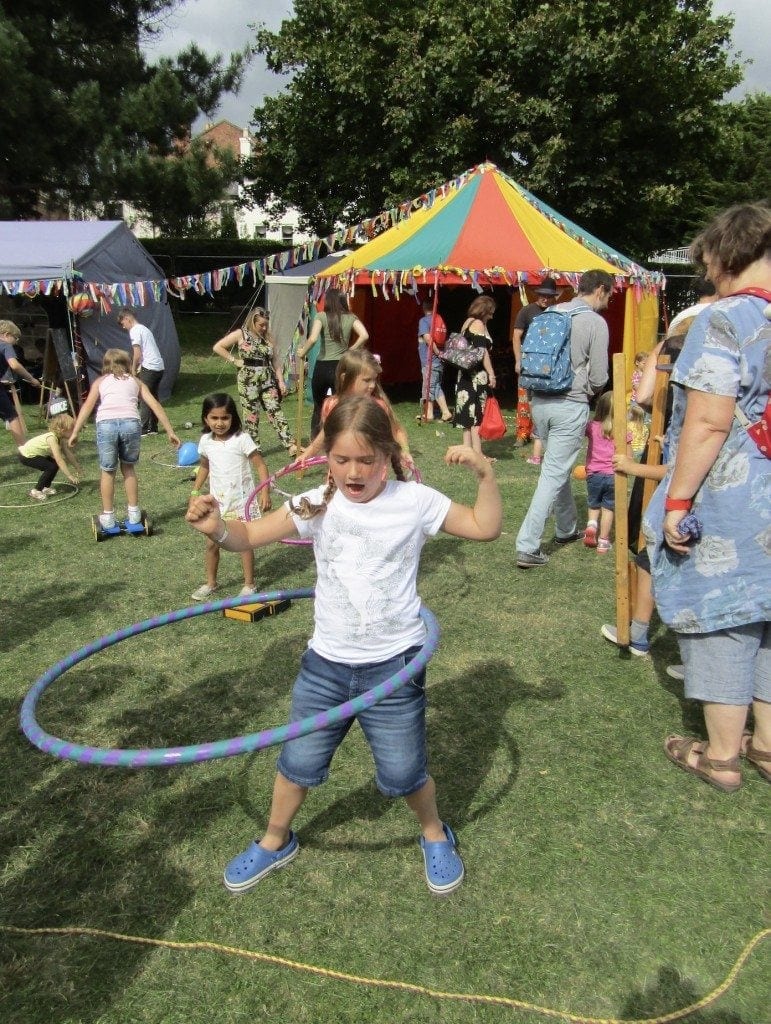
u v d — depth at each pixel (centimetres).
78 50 1922
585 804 313
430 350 1164
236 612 484
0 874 278
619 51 1733
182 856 287
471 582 545
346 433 224
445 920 258
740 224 280
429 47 1841
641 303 1275
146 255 1416
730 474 282
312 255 1259
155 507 738
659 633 469
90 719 376
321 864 282
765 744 319
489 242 1159
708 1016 226
